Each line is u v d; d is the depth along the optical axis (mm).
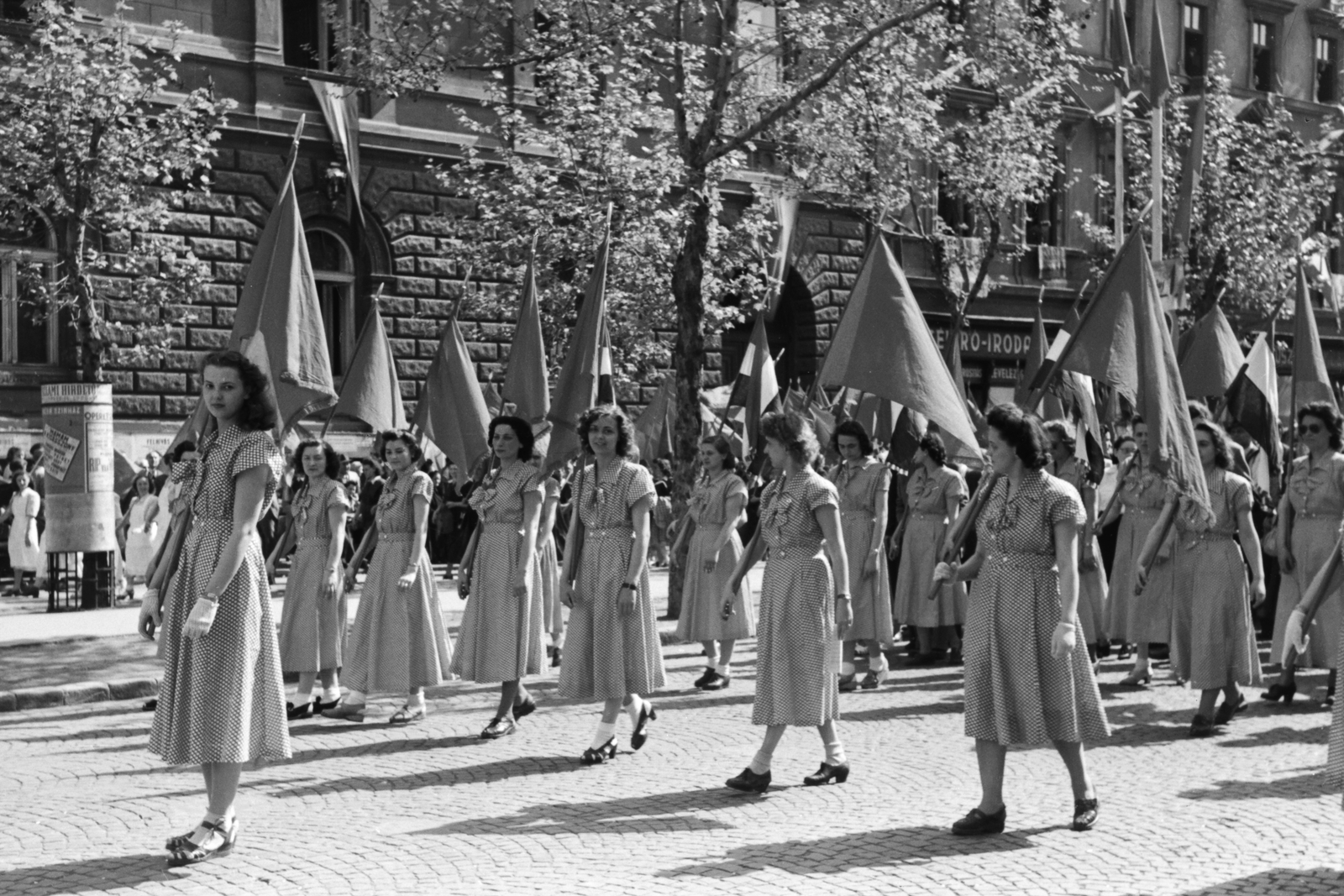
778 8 17344
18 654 13508
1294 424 15266
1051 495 6820
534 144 21141
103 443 17875
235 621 6383
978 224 28484
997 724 6793
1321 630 10789
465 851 6637
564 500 19375
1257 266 30516
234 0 23312
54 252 21641
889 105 19906
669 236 20109
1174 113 30484
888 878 6176
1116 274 10297
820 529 7918
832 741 8070
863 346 10375
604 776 8375
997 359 34906
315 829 7102
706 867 6355
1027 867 6324
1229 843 6730
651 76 20594
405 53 16922
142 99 19266
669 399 20953
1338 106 38094
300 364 10844
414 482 10211
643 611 8867
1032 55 20844
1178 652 10086
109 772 8656
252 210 23312
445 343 13891
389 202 24844
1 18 21078
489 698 11484
